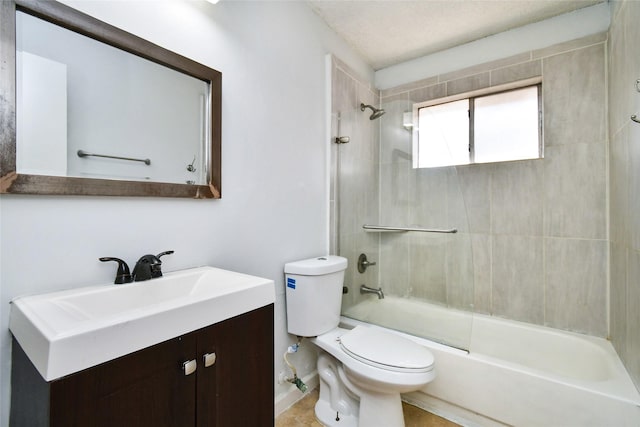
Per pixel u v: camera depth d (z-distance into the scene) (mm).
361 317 2037
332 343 1558
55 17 855
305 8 1824
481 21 1966
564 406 1308
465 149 2279
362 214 2113
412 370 1270
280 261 1654
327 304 1673
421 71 2426
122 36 997
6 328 794
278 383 1633
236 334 901
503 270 2088
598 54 1789
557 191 1916
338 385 1605
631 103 1334
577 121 1850
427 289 1929
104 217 974
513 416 1417
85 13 917
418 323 1877
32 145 821
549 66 1928
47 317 690
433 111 2414
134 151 1042
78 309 825
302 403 1714
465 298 1812
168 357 727
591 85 1811
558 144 1910
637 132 1262
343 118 2143
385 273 2039
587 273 1829
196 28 1227
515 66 2035
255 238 1499
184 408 761
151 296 1008
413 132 2037
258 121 1512
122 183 998
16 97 793
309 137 1865
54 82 866
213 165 1270
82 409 585
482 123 2225
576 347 1764
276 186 1620
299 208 1789
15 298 805
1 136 766
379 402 1375
